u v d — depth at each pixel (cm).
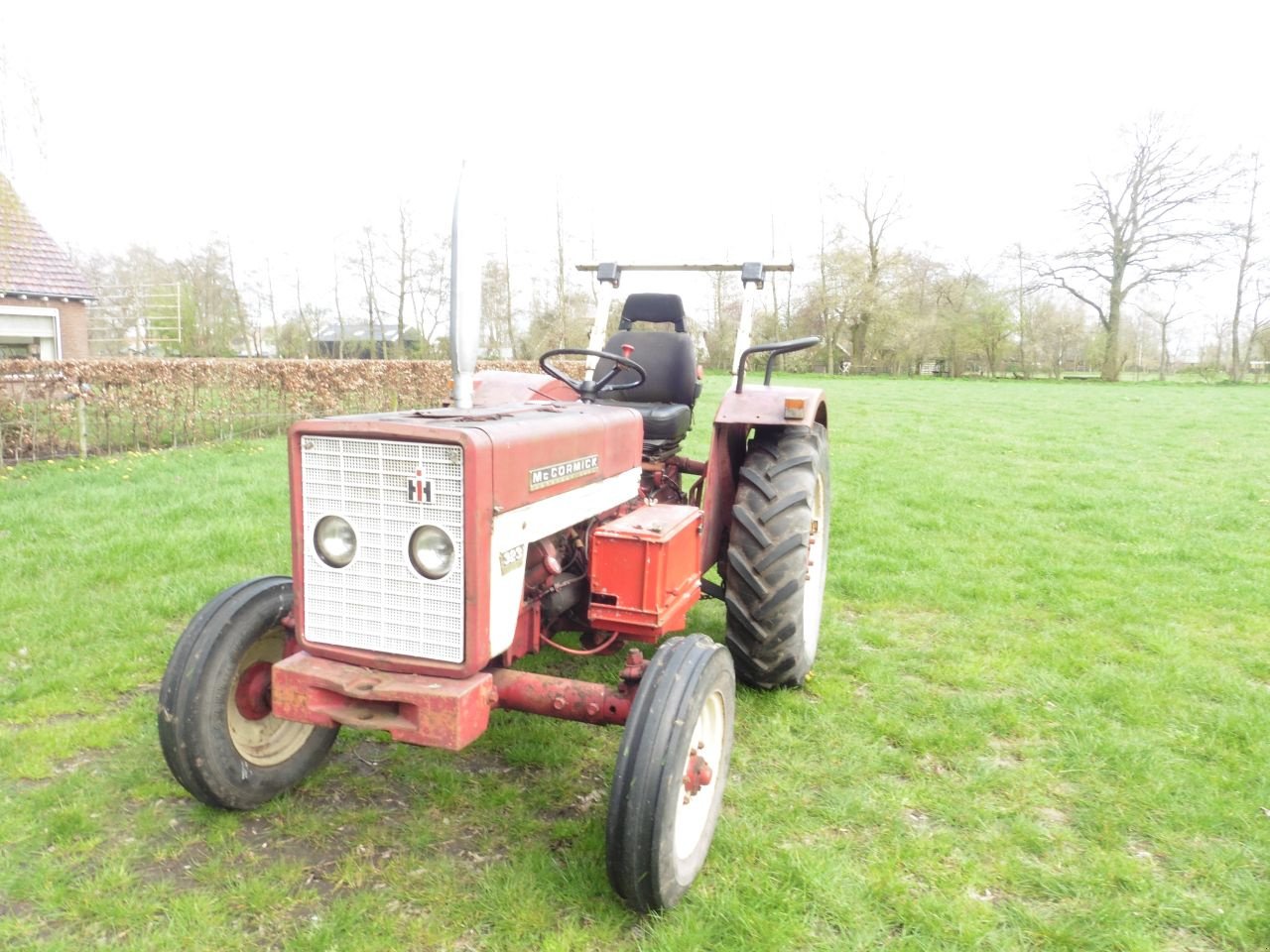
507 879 244
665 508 316
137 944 219
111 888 239
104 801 279
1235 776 309
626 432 306
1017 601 508
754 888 243
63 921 228
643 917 230
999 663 408
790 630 339
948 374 4547
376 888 241
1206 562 594
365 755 301
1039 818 284
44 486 743
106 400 950
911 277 4441
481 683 221
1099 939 227
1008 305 4291
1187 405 2158
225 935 222
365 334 4359
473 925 227
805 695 371
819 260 4431
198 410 1080
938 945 224
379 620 229
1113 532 680
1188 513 757
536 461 241
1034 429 1451
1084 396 2536
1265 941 229
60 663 379
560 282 2967
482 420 238
